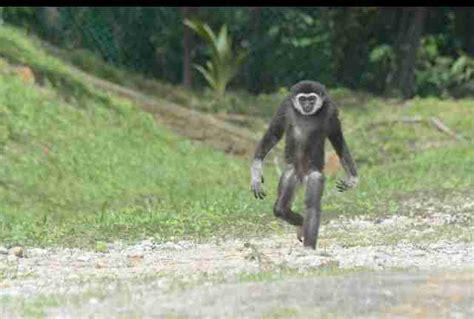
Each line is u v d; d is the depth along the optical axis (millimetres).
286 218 25422
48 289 20500
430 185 42500
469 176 44719
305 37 70375
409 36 69438
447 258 25016
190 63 65375
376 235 30594
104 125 48938
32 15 62438
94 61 60969
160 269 23797
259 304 17250
